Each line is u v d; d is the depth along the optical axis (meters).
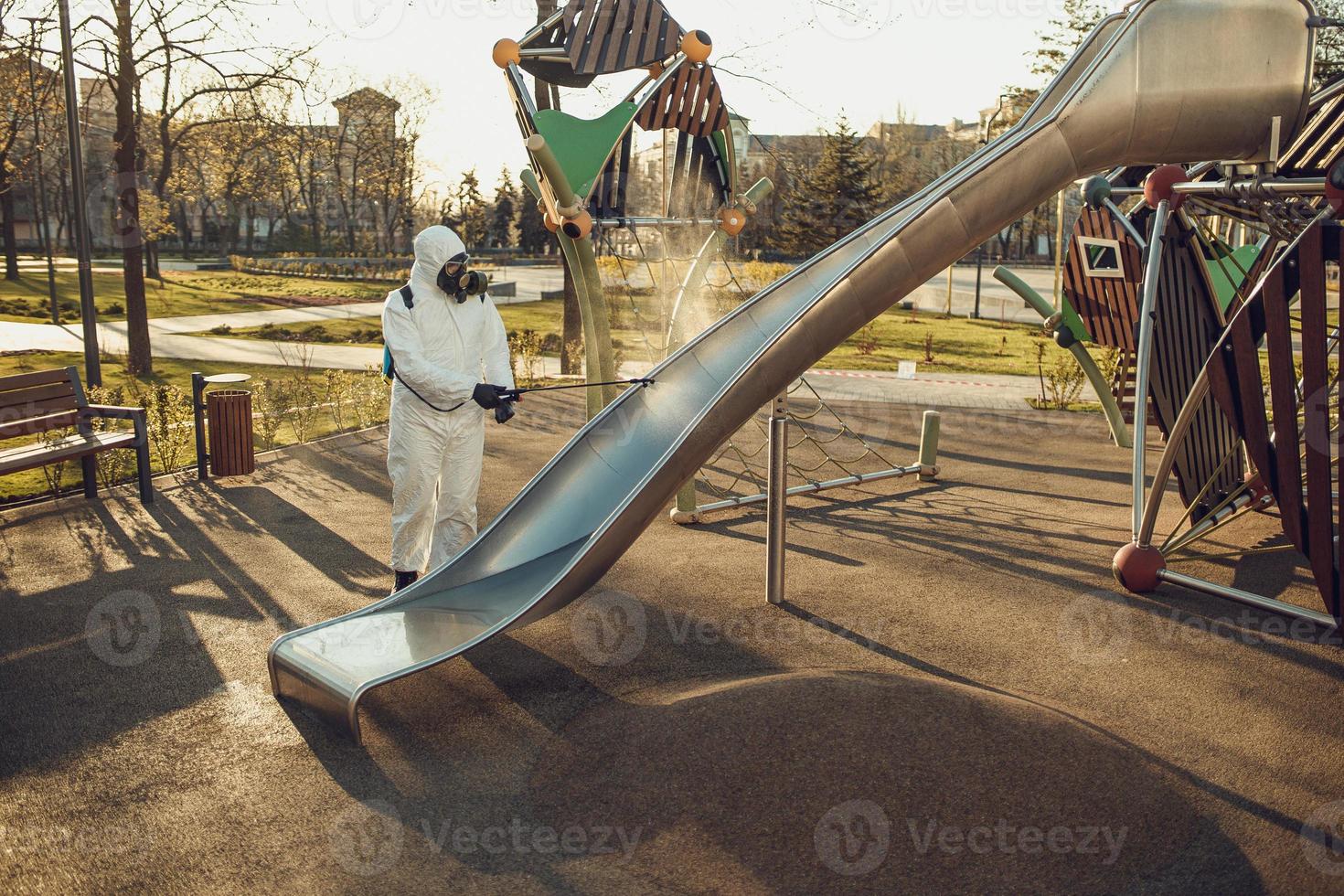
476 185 55.28
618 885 2.86
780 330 4.79
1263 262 7.11
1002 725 3.49
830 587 5.77
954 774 3.20
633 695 4.23
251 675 4.46
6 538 6.67
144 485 7.59
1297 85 5.04
